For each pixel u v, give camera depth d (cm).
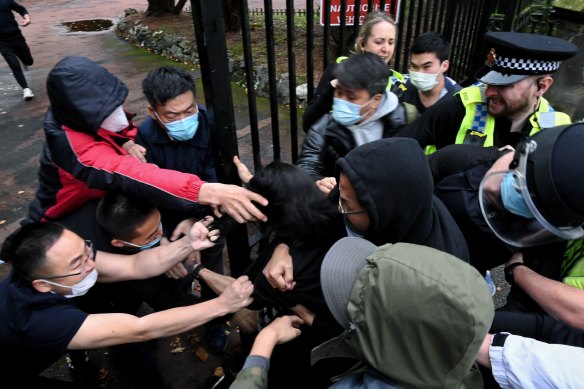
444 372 76
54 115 136
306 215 120
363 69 157
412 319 75
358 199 103
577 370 92
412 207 104
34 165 432
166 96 156
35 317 127
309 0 156
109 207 143
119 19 1040
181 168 181
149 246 156
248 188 136
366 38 216
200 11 122
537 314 120
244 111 532
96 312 169
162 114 162
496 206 117
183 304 173
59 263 128
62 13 1243
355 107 162
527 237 113
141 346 178
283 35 706
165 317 132
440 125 183
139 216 145
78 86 127
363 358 84
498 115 169
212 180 190
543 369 95
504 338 106
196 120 169
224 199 129
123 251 155
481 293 76
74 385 167
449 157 148
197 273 168
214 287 165
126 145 160
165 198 133
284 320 131
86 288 139
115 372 218
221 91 133
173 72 160
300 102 524
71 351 199
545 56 150
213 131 142
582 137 96
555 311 115
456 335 73
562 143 97
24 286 132
